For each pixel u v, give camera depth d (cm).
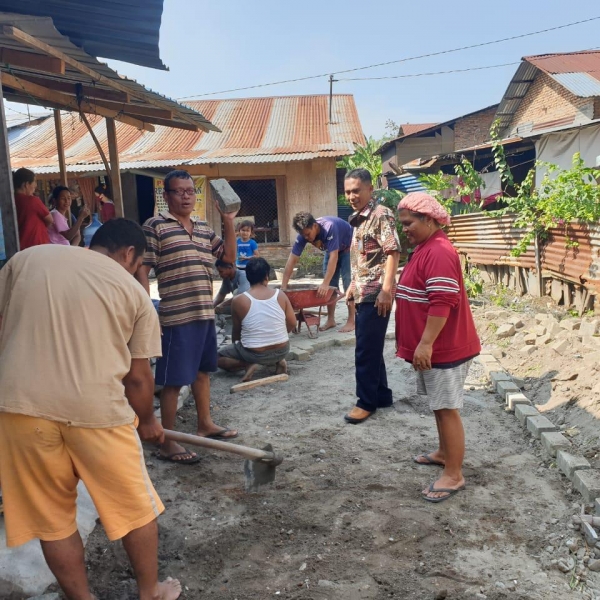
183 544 301
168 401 392
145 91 583
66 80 613
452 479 343
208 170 1466
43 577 266
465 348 334
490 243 998
